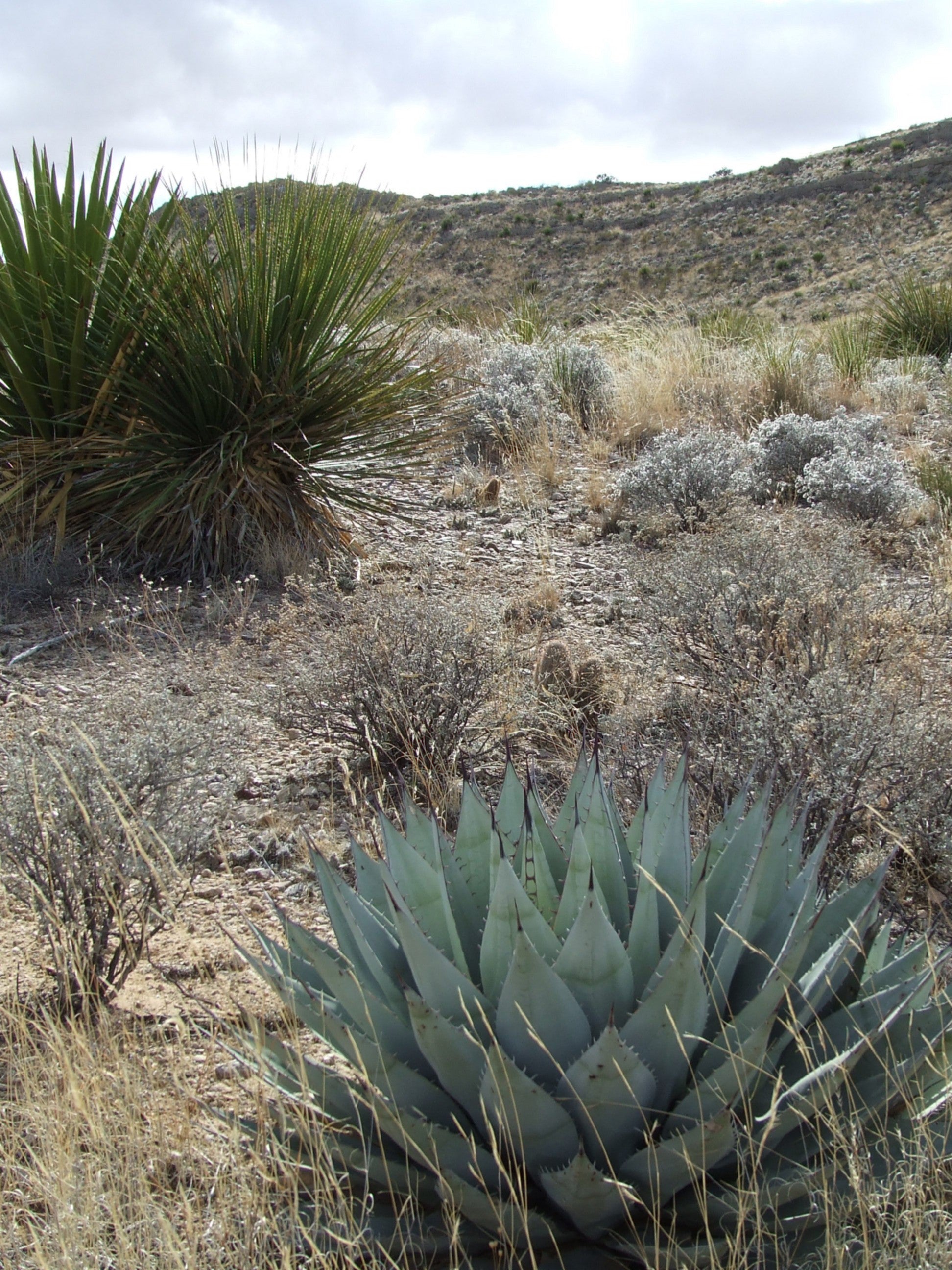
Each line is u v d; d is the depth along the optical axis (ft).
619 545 25.36
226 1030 9.43
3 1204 7.43
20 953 10.90
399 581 20.63
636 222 196.24
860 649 15.03
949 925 10.64
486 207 213.66
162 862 10.37
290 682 15.64
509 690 16.21
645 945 7.23
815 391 39.01
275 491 23.62
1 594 21.27
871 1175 6.59
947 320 49.67
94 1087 7.93
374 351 24.85
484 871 8.30
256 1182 7.13
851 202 181.27
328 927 11.37
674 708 15.56
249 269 22.53
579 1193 6.18
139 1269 6.72
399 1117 6.44
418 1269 6.81
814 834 11.71
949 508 25.73
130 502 23.30
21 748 10.82
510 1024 6.61
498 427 34.58
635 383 38.99
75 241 23.22
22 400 23.45
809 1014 7.20
